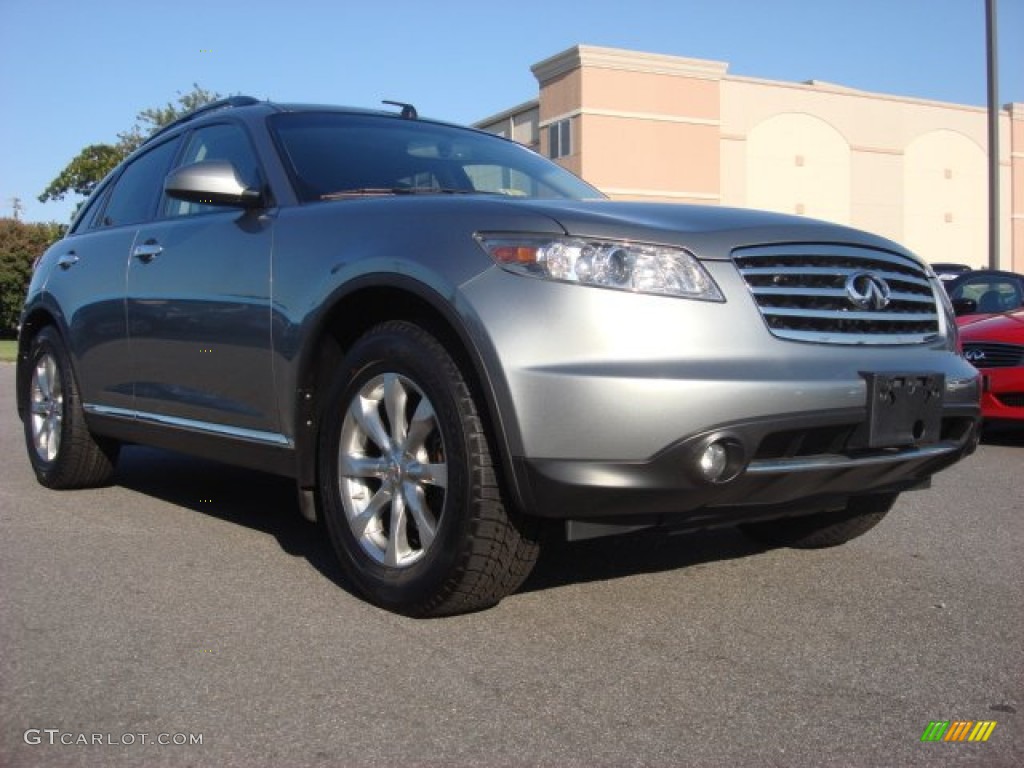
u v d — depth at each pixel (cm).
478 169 446
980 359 738
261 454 389
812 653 309
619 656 304
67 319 517
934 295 370
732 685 284
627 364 290
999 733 256
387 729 254
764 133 3978
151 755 240
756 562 412
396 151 435
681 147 3772
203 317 410
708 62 3791
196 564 398
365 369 340
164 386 442
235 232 402
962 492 570
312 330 354
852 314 328
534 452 289
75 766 236
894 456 331
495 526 306
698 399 289
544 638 318
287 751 243
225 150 448
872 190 4250
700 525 323
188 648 307
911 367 331
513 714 263
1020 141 4588
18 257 3425
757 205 3981
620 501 292
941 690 283
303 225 371
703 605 354
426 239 321
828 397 308
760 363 302
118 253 484
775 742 249
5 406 1025
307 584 371
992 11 1750
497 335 294
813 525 420
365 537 344
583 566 402
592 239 299
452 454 309
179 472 609
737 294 308
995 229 1792
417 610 327
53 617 335
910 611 351
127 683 282
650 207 336
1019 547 441
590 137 3619
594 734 253
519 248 302
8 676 287
